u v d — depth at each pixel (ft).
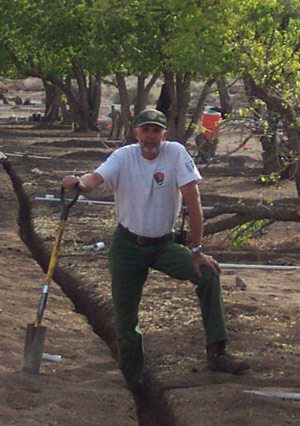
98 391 23.47
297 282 37.76
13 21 110.01
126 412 22.43
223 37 56.75
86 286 36.45
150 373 25.39
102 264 41.04
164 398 23.20
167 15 86.02
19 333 28.58
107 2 87.51
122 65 110.83
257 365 24.97
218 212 44.19
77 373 25.23
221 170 85.81
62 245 46.06
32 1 107.45
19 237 50.21
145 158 22.89
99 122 194.29
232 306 31.60
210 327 23.86
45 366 25.39
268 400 21.83
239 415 20.92
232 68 55.21
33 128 175.63
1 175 85.05
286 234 50.96
